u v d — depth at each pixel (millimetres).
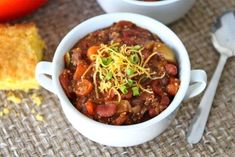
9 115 503
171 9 531
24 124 499
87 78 453
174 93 457
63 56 478
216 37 548
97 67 449
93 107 441
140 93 450
